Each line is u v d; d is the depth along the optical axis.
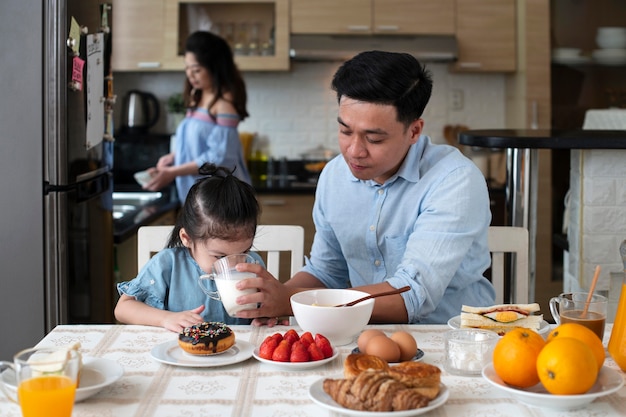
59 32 2.46
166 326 1.61
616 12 4.53
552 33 4.54
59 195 2.51
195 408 1.18
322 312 1.46
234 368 1.36
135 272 3.71
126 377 1.31
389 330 1.62
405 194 1.88
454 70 4.76
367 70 1.65
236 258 1.62
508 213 2.73
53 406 1.05
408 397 1.10
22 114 2.47
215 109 3.98
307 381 1.29
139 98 4.92
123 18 4.68
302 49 4.67
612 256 2.56
